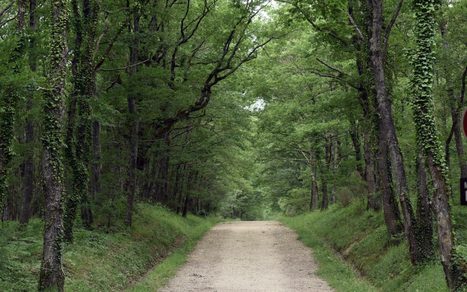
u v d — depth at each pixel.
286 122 28.34
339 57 18.66
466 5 14.86
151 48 19.28
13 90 9.80
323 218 29.00
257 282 13.03
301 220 35.00
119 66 18.66
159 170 32.22
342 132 28.45
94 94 15.88
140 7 16.92
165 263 16.03
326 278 13.41
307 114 26.33
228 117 27.59
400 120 18.80
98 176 17.61
